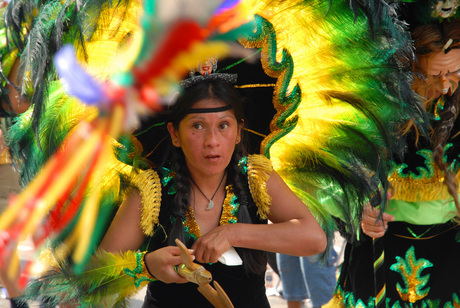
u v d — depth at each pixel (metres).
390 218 7.38
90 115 5.46
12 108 7.81
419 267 7.97
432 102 7.61
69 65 2.44
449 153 7.80
